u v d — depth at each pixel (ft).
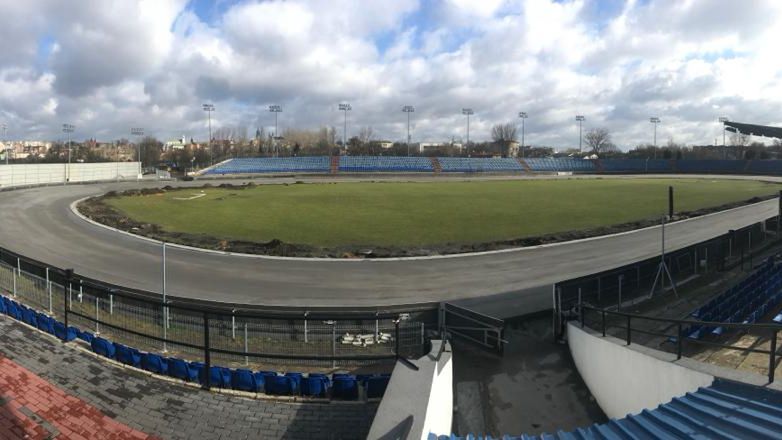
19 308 49.16
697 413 23.52
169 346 44.75
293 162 359.46
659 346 42.93
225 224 119.55
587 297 54.70
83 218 122.93
